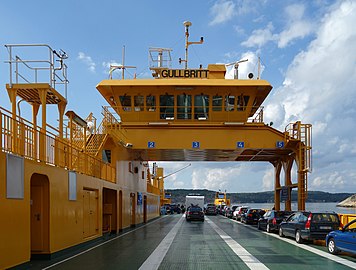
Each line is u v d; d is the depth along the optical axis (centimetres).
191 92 2723
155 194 4966
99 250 1584
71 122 1750
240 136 2670
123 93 2712
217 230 2742
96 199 1952
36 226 1321
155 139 2669
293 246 1723
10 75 1455
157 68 2900
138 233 2461
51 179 1342
